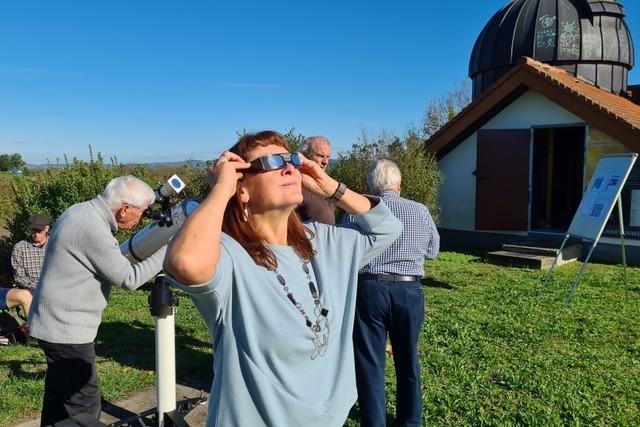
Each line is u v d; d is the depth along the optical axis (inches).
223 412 66.2
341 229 82.7
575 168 633.6
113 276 125.6
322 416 68.7
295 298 69.4
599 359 212.5
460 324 258.1
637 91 682.8
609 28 634.8
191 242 58.9
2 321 235.1
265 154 71.7
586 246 482.9
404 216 141.3
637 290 340.8
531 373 197.0
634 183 452.8
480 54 701.3
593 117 465.7
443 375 195.2
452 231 576.7
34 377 194.9
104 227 128.0
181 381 194.1
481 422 159.0
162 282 118.3
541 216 633.6
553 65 635.5
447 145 559.2
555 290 340.5
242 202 70.9
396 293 138.6
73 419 105.0
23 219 357.1
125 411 171.5
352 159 497.0
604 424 160.4
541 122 515.5
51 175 363.9
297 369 68.0
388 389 180.9
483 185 540.7
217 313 65.1
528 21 649.0
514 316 274.8
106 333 247.9
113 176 366.9
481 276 392.8
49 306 128.2
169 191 118.4
